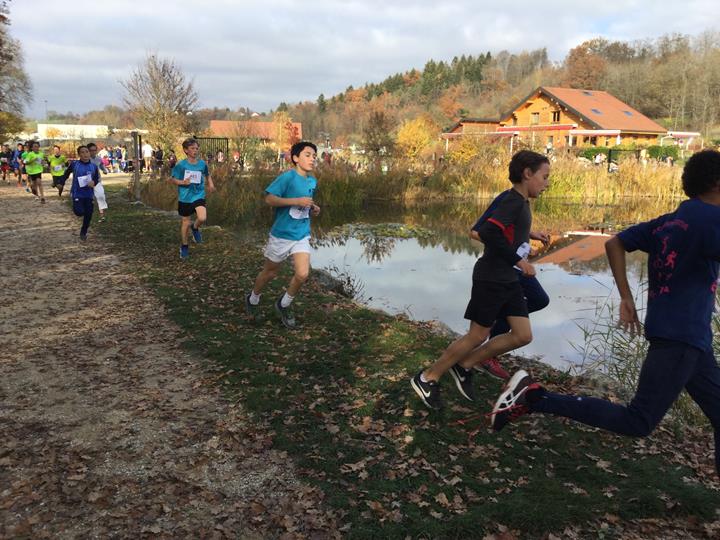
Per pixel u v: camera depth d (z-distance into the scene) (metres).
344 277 9.87
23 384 4.73
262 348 5.42
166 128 34.69
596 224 18.03
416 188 25.06
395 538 2.89
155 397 4.48
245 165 22.34
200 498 3.24
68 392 4.59
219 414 4.21
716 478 3.52
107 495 3.24
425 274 10.42
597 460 3.63
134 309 6.81
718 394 2.87
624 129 53.44
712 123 70.06
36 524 3.00
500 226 3.56
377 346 5.50
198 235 10.82
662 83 80.88
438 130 61.41
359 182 23.42
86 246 10.93
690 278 2.82
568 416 3.10
